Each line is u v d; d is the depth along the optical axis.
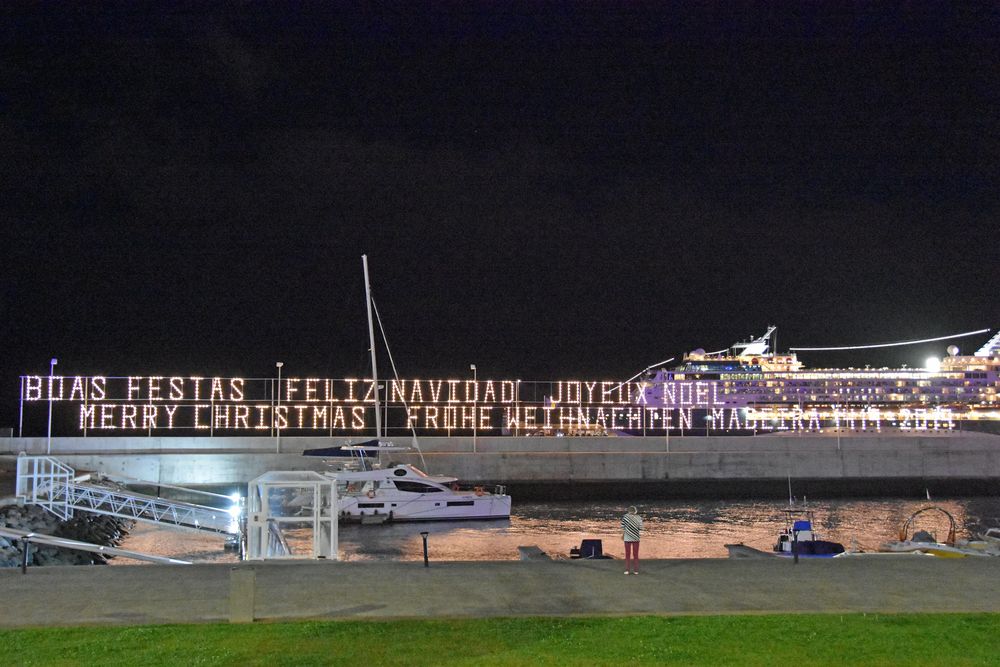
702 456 78.81
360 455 68.62
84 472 66.44
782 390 127.38
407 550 46.94
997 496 78.81
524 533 53.28
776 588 19.56
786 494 77.69
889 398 129.00
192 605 17.38
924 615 16.97
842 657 14.23
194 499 65.75
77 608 17.11
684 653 14.31
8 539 34.94
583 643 14.81
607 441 79.38
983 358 132.25
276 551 32.66
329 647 14.42
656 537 51.38
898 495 78.69
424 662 13.69
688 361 129.50
